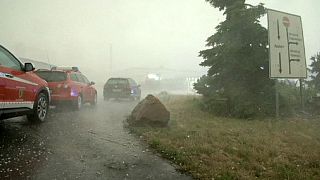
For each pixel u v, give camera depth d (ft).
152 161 16.39
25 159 15.14
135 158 16.72
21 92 20.31
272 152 19.27
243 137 22.34
